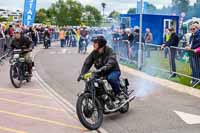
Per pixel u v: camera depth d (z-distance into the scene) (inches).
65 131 268.8
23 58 457.7
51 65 697.6
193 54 463.2
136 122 294.0
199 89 442.3
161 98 387.9
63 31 1343.5
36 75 557.3
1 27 833.5
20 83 451.2
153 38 1043.9
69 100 377.7
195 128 277.7
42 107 344.8
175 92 422.9
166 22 1055.6
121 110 319.6
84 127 279.1
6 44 796.6
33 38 1207.6
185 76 494.6
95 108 273.4
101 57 291.6
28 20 1186.6
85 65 287.4
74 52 1061.1
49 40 1252.5
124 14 1069.8
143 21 1039.0
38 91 427.5
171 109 338.0
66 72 594.2
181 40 851.4
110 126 283.0
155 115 315.9
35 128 275.9
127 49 692.1
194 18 1008.9
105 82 285.1
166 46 543.5
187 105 355.3
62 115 315.3
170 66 530.3
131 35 689.6
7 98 384.5
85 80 274.2
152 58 586.9
